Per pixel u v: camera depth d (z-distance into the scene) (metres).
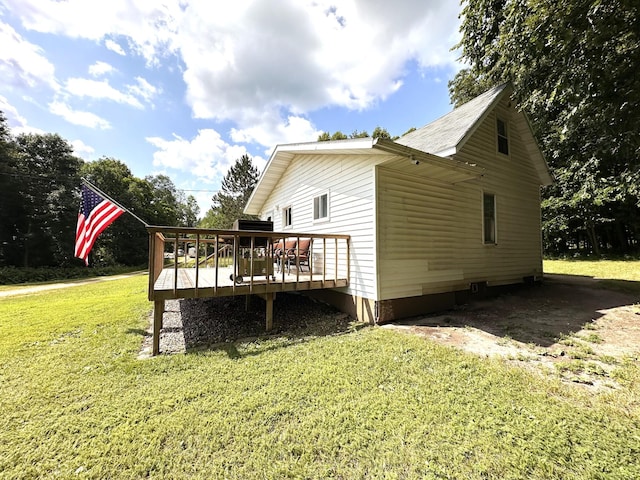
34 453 1.89
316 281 5.28
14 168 20.28
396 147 4.33
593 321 4.79
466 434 1.99
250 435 2.04
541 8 4.24
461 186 6.58
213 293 4.23
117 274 22.73
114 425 2.18
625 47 4.37
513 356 3.38
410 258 5.50
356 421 2.17
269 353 3.68
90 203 6.08
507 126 8.05
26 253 20.33
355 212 5.62
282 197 9.64
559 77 4.86
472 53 9.52
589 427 2.05
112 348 3.95
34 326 5.09
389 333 4.36
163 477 1.69
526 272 8.36
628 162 6.93
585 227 15.69
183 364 3.35
